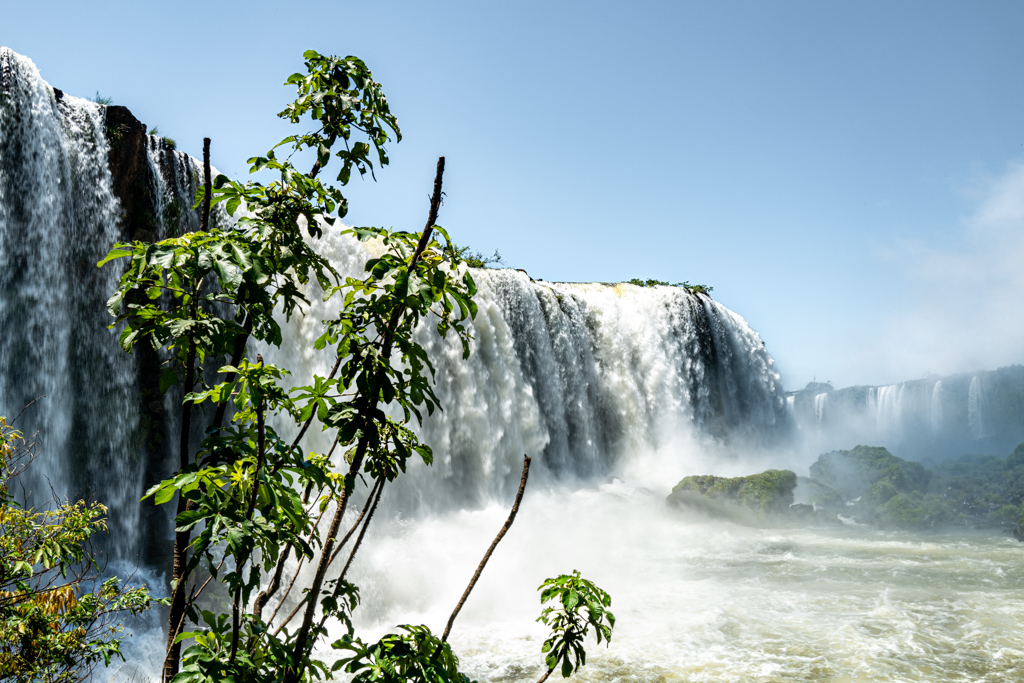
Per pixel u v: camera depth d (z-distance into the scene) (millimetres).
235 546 2459
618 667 14219
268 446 3105
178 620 2715
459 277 3570
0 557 6184
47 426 17562
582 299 37656
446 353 27453
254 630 2842
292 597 16547
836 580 20453
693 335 41562
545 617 3523
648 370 39000
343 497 2896
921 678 13242
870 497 31516
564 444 33531
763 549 24953
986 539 26094
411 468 24891
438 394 26906
